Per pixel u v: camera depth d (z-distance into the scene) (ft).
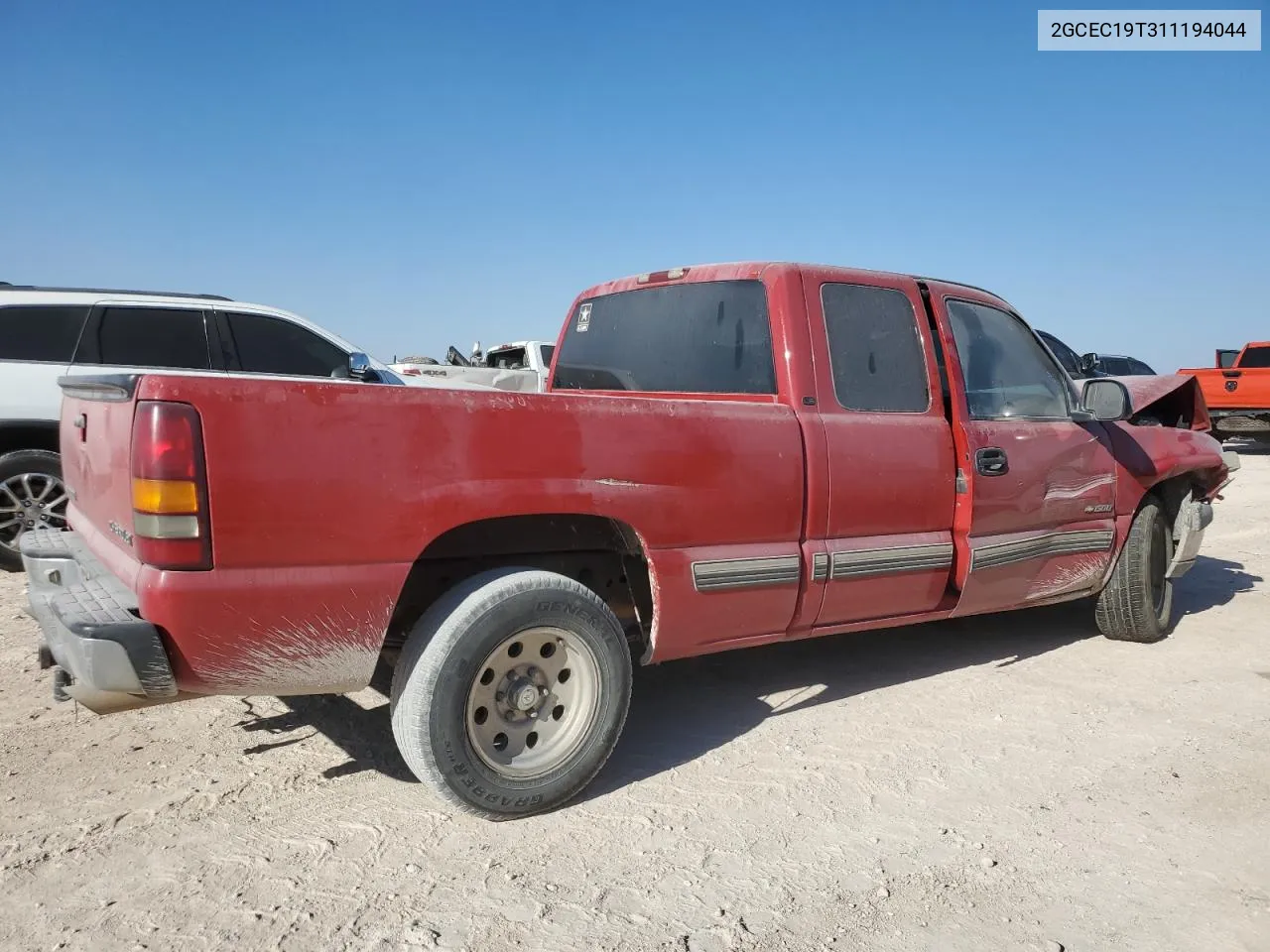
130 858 9.42
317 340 25.44
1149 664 16.85
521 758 10.44
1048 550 15.80
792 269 13.12
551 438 10.30
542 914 8.66
